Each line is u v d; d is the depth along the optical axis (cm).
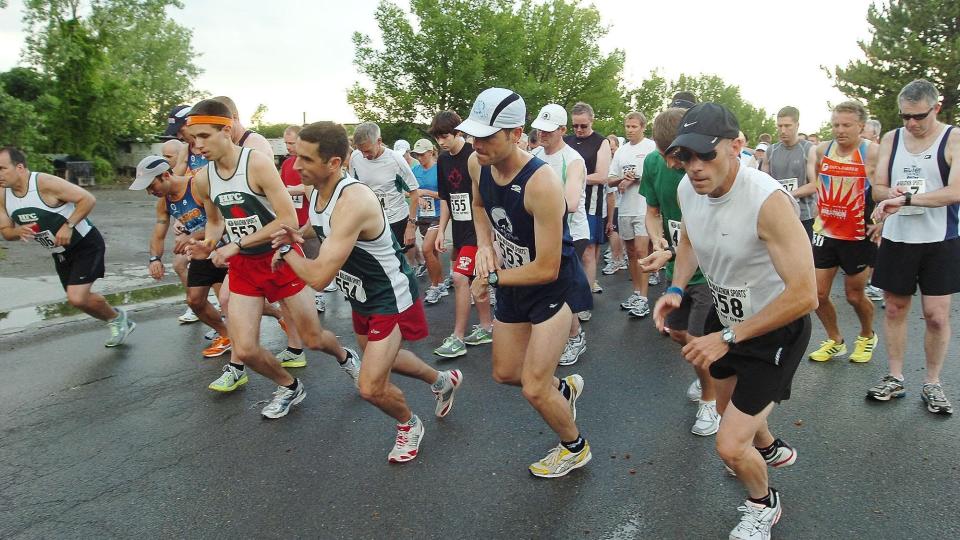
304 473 352
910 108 395
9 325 629
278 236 309
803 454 359
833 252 487
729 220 250
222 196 394
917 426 390
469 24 2661
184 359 540
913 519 294
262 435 399
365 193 328
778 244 239
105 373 506
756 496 276
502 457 365
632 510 308
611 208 906
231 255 384
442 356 542
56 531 301
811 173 600
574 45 3206
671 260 418
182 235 503
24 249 1004
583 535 289
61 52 2419
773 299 248
